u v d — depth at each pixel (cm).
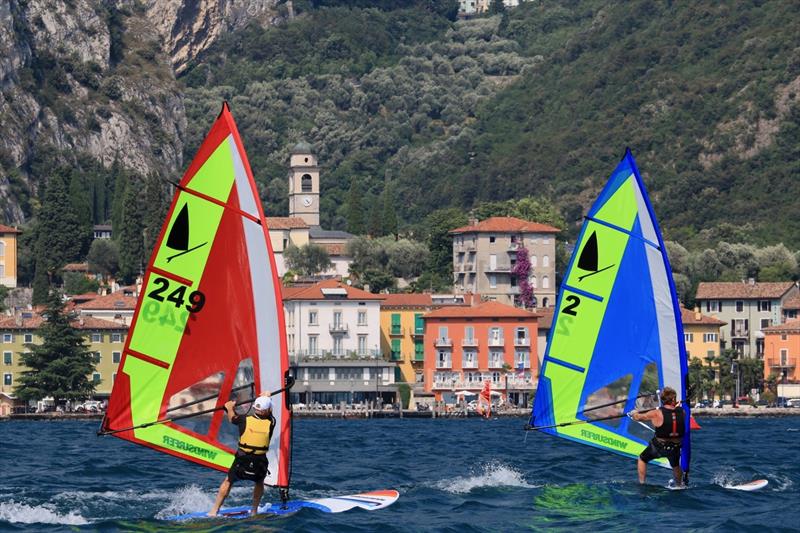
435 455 10575
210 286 5541
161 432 5525
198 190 5541
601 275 6384
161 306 5534
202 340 5541
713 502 6462
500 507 6378
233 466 5556
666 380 6384
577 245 6419
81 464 9306
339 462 9781
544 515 6131
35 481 7700
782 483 7412
